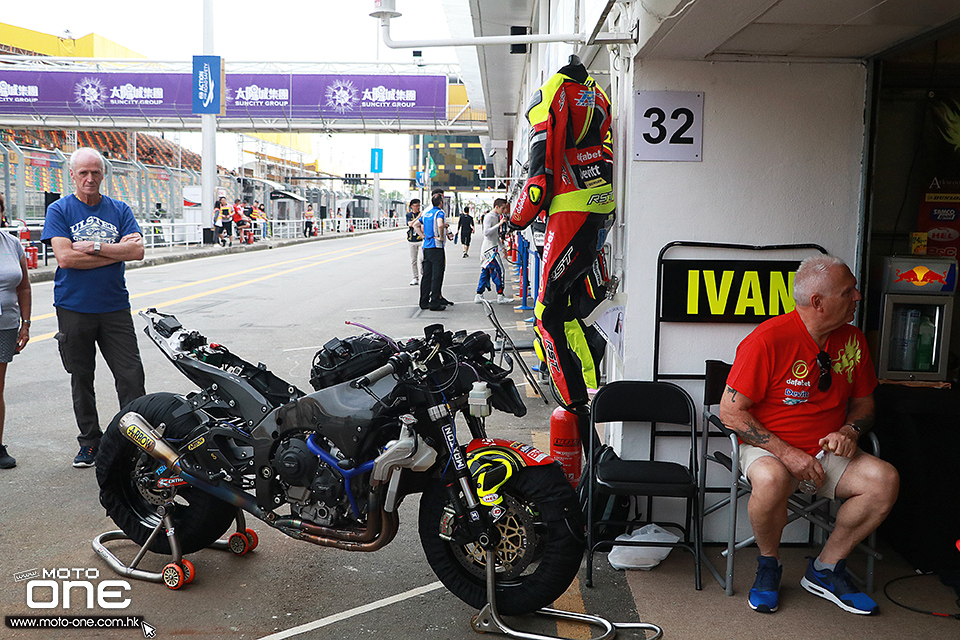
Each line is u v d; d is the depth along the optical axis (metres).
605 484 3.44
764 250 3.96
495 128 27.66
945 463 3.64
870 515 3.33
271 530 4.27
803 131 3.92
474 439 3.32
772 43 3.64
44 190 22.02
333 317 11.48
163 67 31.81
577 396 4.07
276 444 3.40
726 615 3.32
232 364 3.78
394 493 3.13
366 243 37.09
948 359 4.20
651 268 3.98
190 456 3.58
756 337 3.45
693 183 3.93
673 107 3.88
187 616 3.30
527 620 3.29
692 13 3.14
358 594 3.51
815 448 3.45
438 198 12.09
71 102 31.05
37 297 13.34
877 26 3.35
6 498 4.59
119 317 4.97
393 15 4.33
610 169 3.95
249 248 29.72
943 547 3.64
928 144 4.51
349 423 3.19
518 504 3.21
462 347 3.20
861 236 3.96
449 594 3.52
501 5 14.10
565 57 6.46
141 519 3.85
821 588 3.46
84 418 5.09
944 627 3.23
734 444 3.48
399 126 32.69
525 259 12.20
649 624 3.20
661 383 3.89
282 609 3.37
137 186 27.22
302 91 31.58
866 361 3.51
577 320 4.05
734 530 3.50
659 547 3.86
